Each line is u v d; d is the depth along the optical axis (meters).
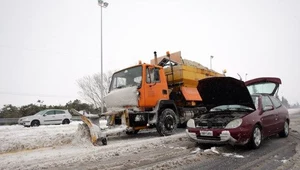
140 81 7.97
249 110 6.22
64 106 30.34
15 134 10.12
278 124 6.83
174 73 10.07
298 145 5.98
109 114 7.29
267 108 6.28
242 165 4.24
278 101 7.70
